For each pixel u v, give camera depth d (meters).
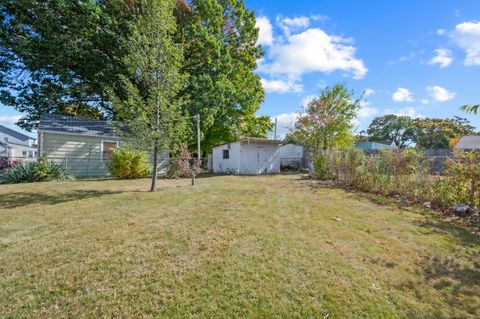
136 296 2.17
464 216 5.14
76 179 10.84
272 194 7.09
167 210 5.00
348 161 9.20
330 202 6.16
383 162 7.79
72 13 11.88
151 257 2.89
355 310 2.06
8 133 34.56
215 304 2.09
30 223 4.12
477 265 2.94
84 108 16.59
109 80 13.12
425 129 42.00
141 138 7.00
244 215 4.68
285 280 2.45
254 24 17.38
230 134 17.89
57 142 11.78
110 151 13.06
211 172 17.42
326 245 3.35
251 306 2.07
